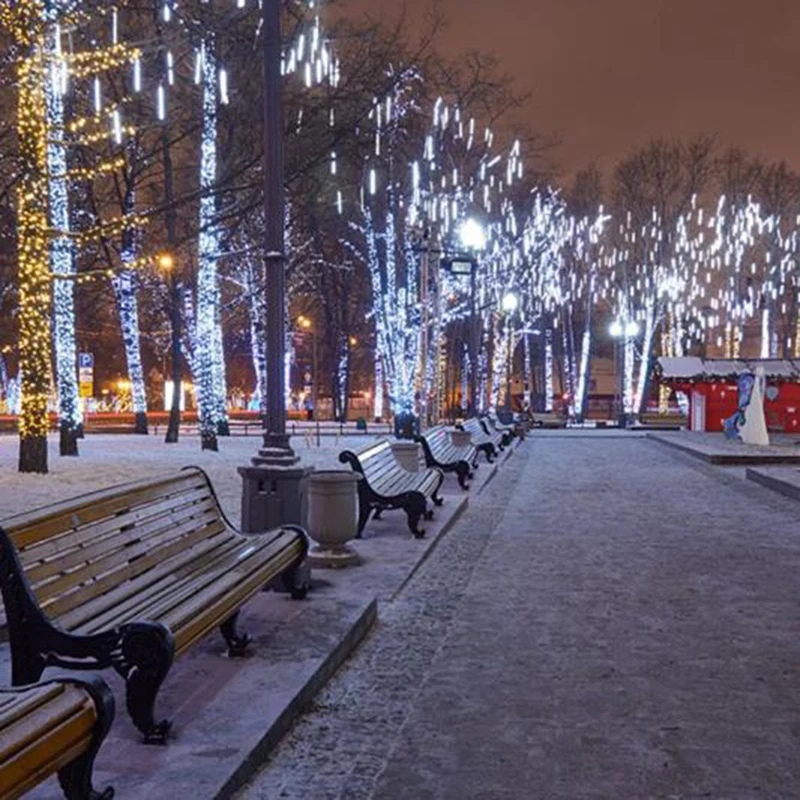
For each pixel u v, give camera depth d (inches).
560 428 2038.6
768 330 2285.9
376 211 1657.2
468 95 1518.2
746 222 2130.9
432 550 425.4
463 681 237.9
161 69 843.4
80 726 123.3
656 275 2287.2
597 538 474.6
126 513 222.5
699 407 1673.2
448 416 2151.8
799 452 1009.5
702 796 168.7
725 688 232.7
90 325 2358.5
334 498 367.9
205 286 1106.7
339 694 226.2
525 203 1994.3
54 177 715.4
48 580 182.9
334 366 2269.9
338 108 869.8
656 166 2311.8
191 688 209.9
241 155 1036.5
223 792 157.4
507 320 2034.9
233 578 226.1
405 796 168.4
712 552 433.4
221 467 815.1
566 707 218.1
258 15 776.9
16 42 655.1
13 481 663.1
